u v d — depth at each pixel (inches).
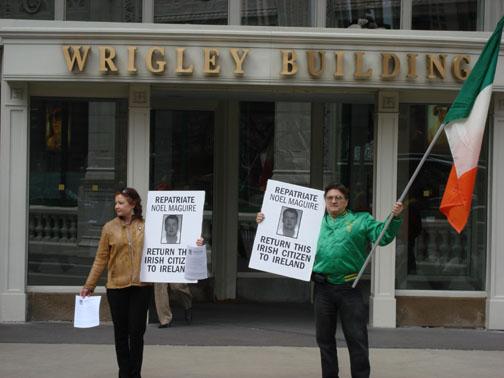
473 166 247.6
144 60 358.0
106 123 385.7
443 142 390.9
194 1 398.6
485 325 386.0
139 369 262.5
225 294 456.8
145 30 355.9
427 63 362.3
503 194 384.2
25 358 313.7
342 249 251.6
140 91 376.8
